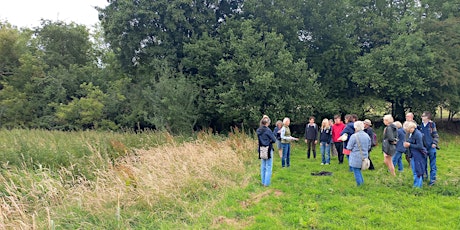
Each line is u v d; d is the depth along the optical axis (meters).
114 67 25.11
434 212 5.96
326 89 20.94
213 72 19.69
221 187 8.00
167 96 17.22
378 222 5.57
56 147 10.41
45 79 24.42
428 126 8.00
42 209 6.43
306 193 7.42
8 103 23.09
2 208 6.11
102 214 6.20
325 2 21.23
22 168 8.44
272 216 6.01
